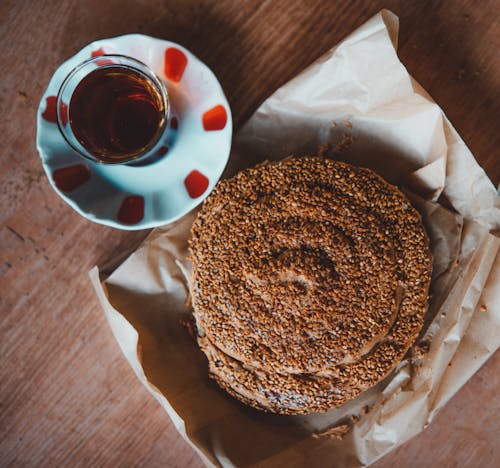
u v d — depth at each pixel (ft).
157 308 1.34
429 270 1.26
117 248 1.37
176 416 1.29
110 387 1.39
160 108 1.25
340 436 1.34
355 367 1.25
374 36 1.21
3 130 1.34
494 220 1.29
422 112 1.25
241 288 1.24
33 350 1.38
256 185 1.27
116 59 1.23
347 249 1.22
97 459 1.40
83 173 1.29
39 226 1.36
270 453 1.33
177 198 1.29
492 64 1.34
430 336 1.32
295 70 1.34
